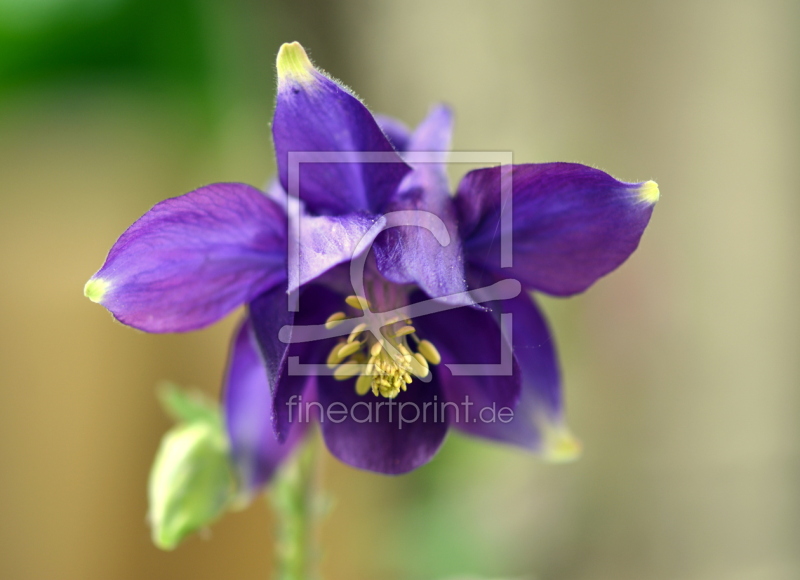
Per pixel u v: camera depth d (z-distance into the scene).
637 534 0.38
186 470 0.25
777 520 0.37
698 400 0.37
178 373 0.31
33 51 0.32
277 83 0.23
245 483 0.25
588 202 0.24
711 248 0.36
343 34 0.41
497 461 0.35
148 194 0.34
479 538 0.35
